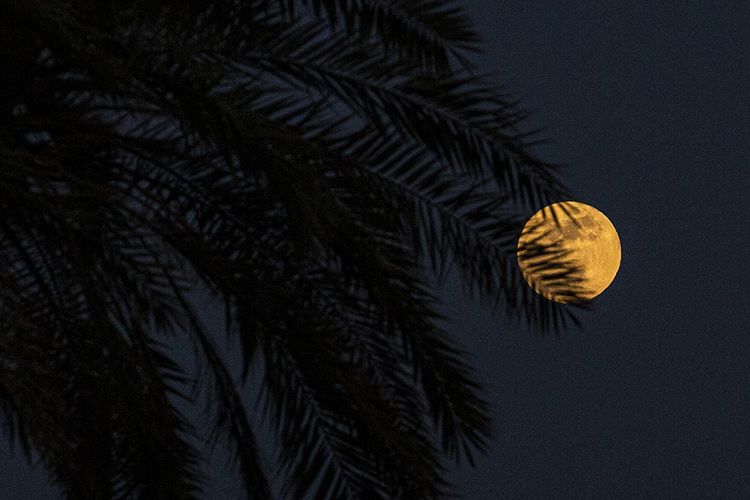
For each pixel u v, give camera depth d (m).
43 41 15.15
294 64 20.39
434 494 24.03
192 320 22.64
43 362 16.84
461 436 24.56
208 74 16.75
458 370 24.25
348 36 20.50
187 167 22.20
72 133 20.50
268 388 23.14
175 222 22.66
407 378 25.08
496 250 22.83
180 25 18.61
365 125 21.66
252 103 19.86
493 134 21.94
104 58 15.20
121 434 23.00
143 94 16.84
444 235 22.73
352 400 23.19
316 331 22.38
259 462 23.91
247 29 19.62
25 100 19.67
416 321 23.88
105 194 19.44
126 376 20.59
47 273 22.42
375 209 22.45
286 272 23.12
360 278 23.44
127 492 22.59
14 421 19.70
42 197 18.48
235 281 21.66
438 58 22.70
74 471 19.28
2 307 16.17
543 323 22.97
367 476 23.89
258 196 22.48
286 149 16.97
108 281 21.72
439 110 21.59
